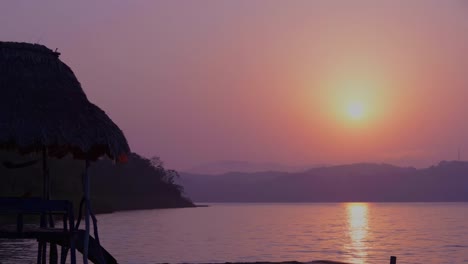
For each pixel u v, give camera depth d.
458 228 99.88
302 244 60.97
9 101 17.08
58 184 99.94
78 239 17.58
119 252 46.84
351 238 72.62
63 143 16.77
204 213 178.12
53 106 17.30
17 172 79.69
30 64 17.95
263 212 198.12
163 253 46.47
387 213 189.62
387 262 44.50
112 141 17.34
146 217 135.12
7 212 16.44
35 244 46.12
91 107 17.81
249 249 52.91
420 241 68.75
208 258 43.31
